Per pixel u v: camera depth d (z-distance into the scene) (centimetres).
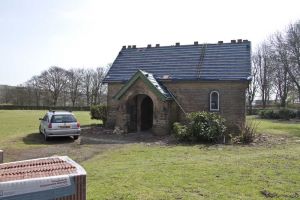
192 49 2566
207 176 914
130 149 1581
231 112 2214
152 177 905
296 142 1866
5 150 1608
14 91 7944
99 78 8094
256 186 812
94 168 1084
